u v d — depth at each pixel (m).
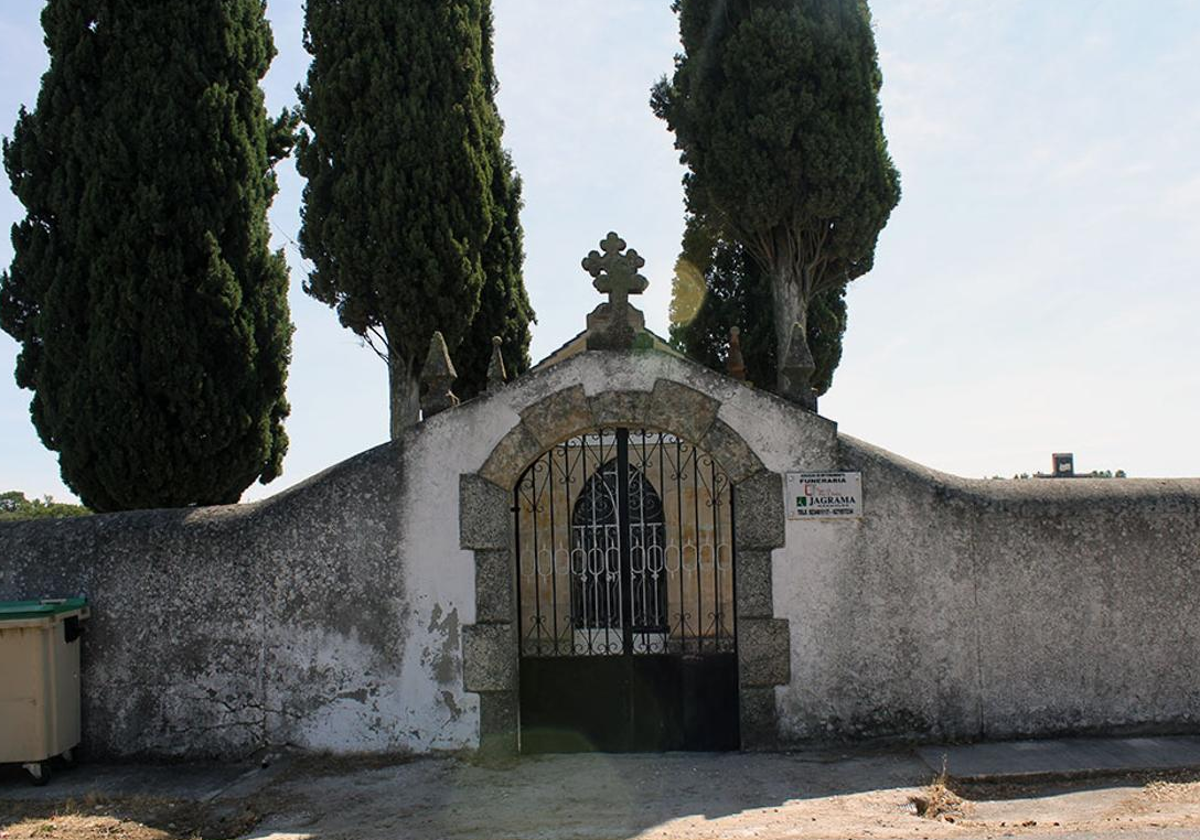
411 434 8.77
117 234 11.88
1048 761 7.79
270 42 13.83
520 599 9.04
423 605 8.66
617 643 11.37
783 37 16.42
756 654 8.50
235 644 8.73
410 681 8.62
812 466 8.57
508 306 18.09
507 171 18.80
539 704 8.82
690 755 8.51
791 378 8.95
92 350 11.83
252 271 12.89
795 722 8.48
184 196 12.22
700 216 18.56
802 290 17.27
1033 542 8.52
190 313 12.20
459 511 8.66
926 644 8.48
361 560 8.71
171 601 8.78
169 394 11.95
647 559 9.18
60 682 8.32
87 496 12.07
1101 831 6.38
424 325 15.59
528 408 8.67
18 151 12.29
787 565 8.53
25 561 8.87
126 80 12.18
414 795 7.64
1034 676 8.47
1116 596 8.50
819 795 7.29
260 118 13.40
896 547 8.52
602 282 8.80
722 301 20.66
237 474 12.59
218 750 8.66
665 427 8.62
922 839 6.30
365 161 15.62
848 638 8.50
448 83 15.92
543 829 6.81
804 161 16.53
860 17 16.94
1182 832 6.29
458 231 15.83
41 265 12.05
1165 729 8.42
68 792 7.96
